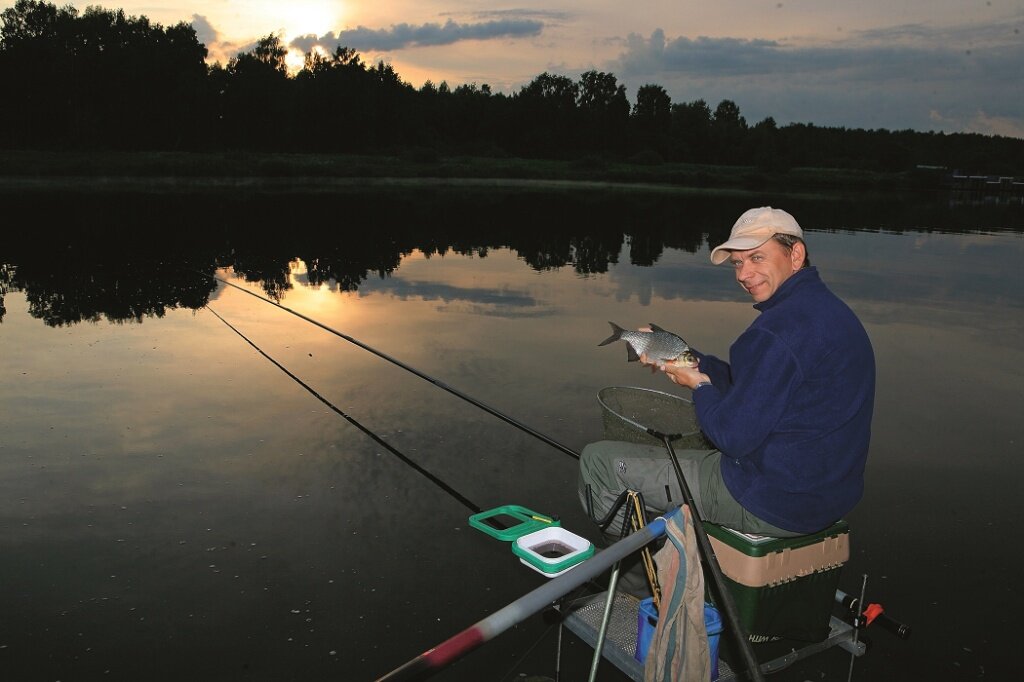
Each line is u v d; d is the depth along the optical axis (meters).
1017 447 4.88
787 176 50.94
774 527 2.60
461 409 5.21
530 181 43.44
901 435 5.06
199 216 18.48
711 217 22.75
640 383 5.88
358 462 4.32
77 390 5.36
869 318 8.70
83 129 39.25
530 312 8.41
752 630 2.63
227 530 3.54
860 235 17.98
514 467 4.32
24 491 3.84
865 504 4.06
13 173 30.62
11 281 9.38
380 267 11.48
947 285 11.09
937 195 41.16
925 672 2.75
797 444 2.54
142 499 3.80
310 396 5.38
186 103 42.25
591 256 13.34
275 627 2.85
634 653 2.66
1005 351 7.39
